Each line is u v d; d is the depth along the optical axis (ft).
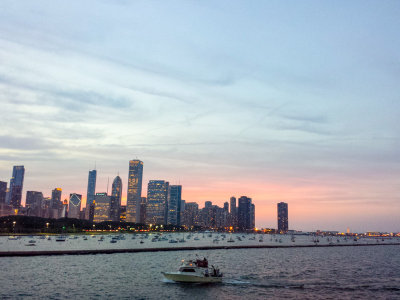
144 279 281.74
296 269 389.39
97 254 493.77
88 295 218.59
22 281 260.01
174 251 613.93
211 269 280.51
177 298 217.36
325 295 234.38
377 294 241.96
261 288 254.27
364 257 622.54
